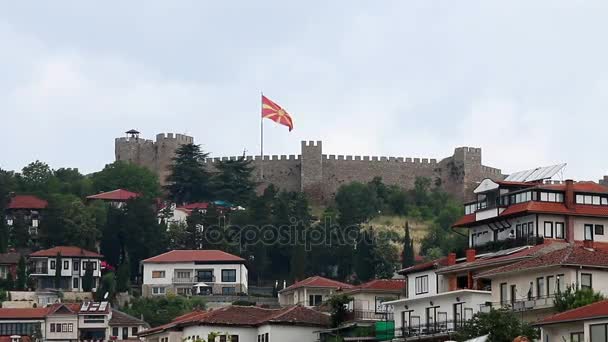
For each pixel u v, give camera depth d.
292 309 154.25
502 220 155.12
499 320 112.19
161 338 164.00
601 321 99.19
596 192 153.00
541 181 160.38
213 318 155.38
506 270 123.06
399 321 143.25
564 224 151.00
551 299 116.56
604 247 144.38
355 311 153.75
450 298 135.25
